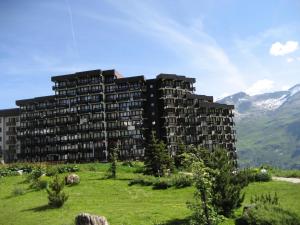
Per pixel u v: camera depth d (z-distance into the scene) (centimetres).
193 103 16825
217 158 4594
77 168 9606
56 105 17225
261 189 6069
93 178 8131
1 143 18912
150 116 16138
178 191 6331
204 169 3716
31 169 9644
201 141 16588
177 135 15912
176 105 16188
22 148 17662
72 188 7125
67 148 16738
